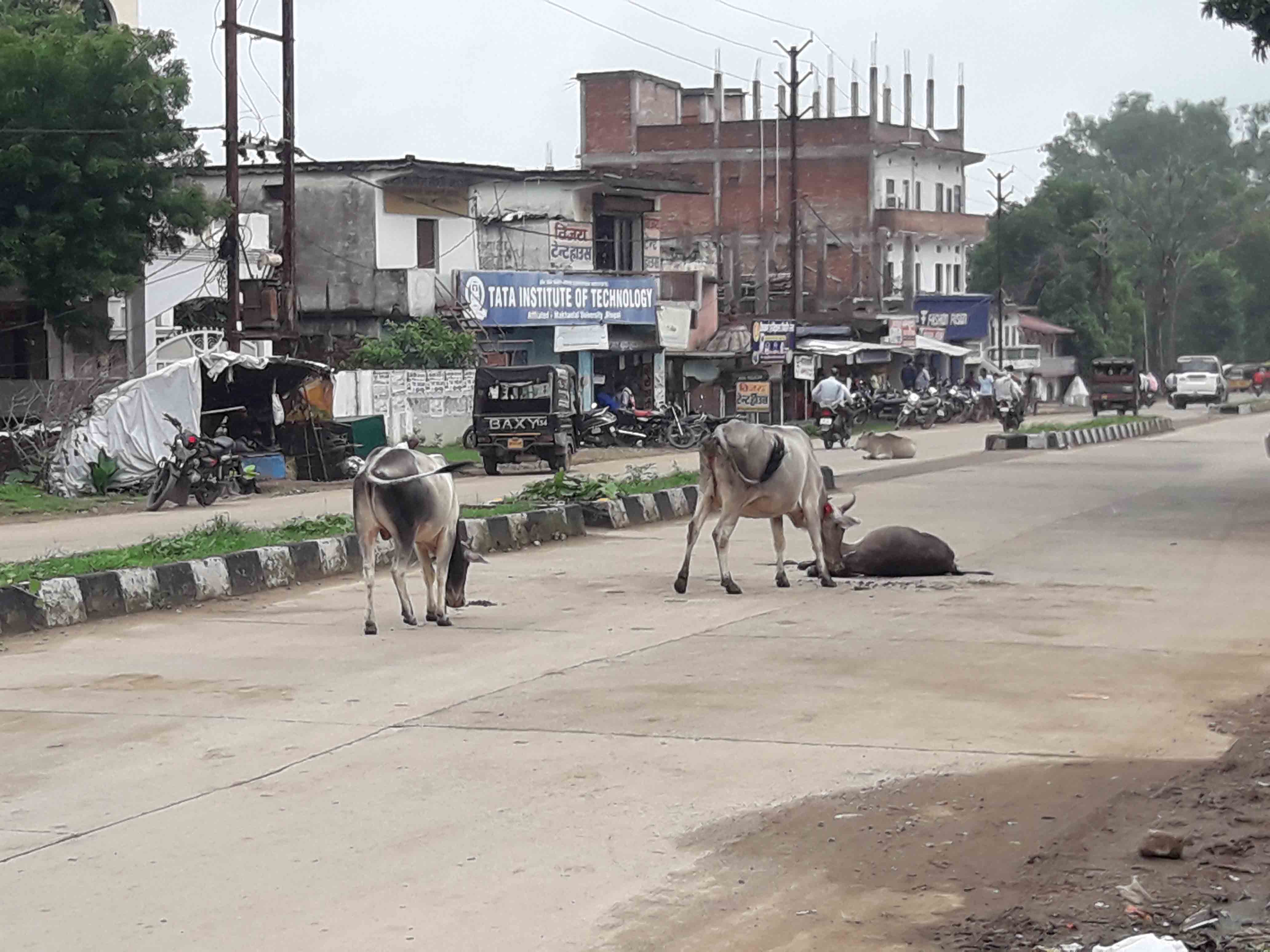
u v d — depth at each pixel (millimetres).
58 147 26797
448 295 39344
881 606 12484
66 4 33219
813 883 5863
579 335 42312
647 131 65812
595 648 10719
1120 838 6324
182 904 5691
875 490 23625
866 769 7418
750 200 65062
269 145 29062
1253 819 6504
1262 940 5105
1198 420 52594
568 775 7367
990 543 16719
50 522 20859
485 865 6090
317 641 11211
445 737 8156
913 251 66375
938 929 5391
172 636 11555
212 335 34219
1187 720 8422
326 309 39250
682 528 19344
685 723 8375
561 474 19781
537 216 42781
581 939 5328
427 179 39844
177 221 28047
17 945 5316
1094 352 76812
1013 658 10195
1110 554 15672
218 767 7625
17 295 31047
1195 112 109375
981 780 7223
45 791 7234
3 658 10680
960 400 53062
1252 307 96875
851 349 52438
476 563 14766
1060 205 78562
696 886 5840
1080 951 5105
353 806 6906
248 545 14789
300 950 5242
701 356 47594
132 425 25156
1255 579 13859
